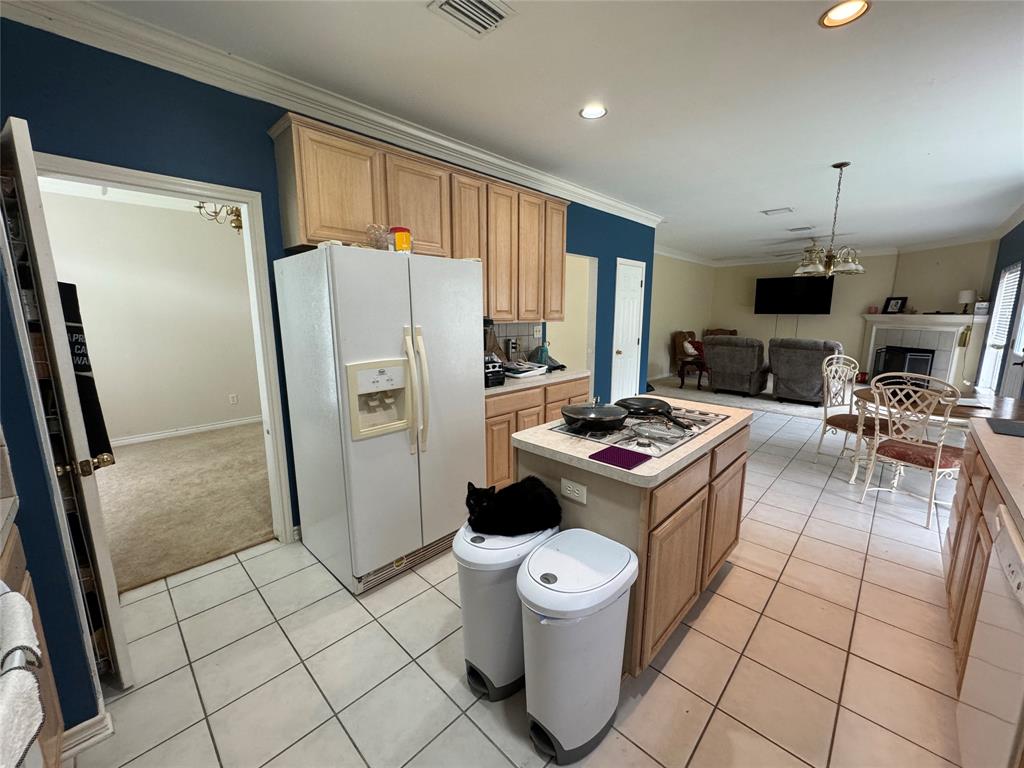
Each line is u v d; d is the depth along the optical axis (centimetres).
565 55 199
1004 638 106
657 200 456
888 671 167
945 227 592
